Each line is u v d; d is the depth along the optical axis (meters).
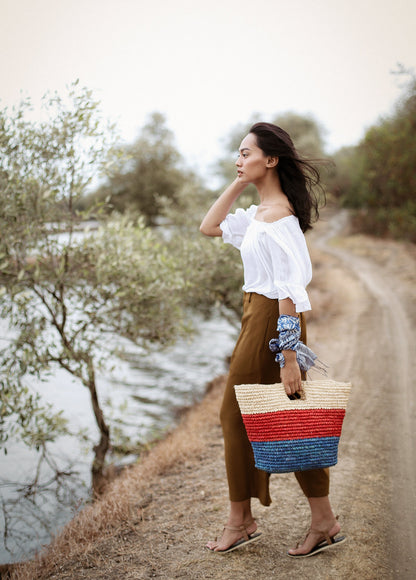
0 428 5.45
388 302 13.32
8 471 5.61
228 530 2.50
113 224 5.82
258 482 2.37
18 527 4.34
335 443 2.10
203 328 13.48
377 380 6.59
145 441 6.21
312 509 2.42
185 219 10.17
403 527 2.87
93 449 6.08
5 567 3.38
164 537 2.82
